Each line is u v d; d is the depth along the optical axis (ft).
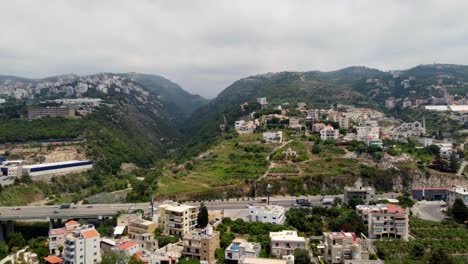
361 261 575.38
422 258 629.10
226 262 601.62
